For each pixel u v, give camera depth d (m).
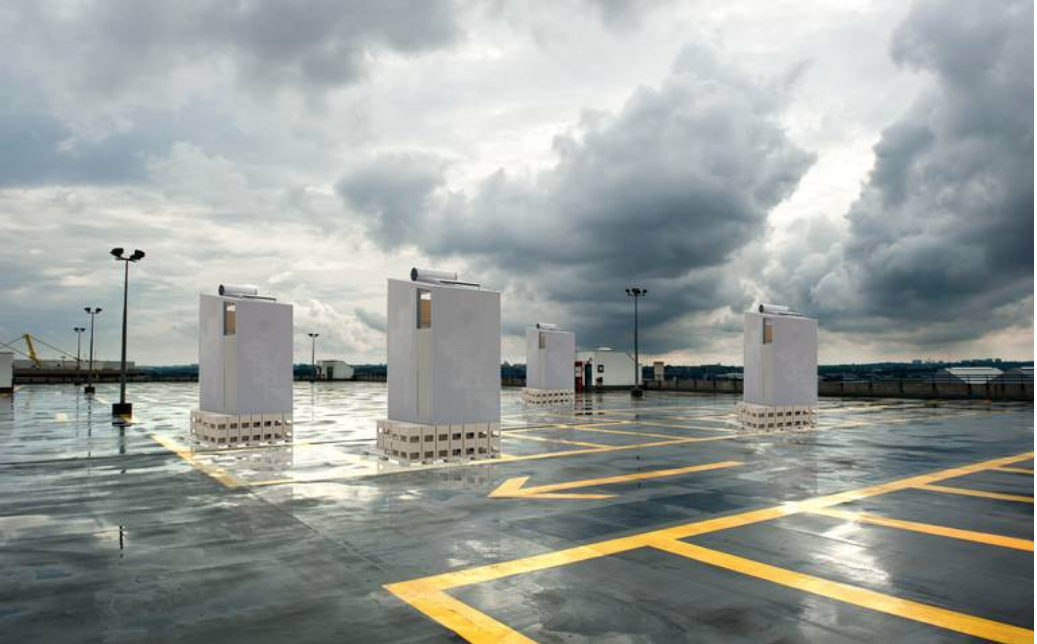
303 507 11.85
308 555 8.88
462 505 12.00
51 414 34.56
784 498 12.59
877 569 8.20
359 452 19.25
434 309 17.28
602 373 63.88
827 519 10.86
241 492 13.24
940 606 6.96
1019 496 12.76
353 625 6.52
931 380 49.62
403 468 16.30
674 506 11.89
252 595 7.36
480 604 7.07
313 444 21.22
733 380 59.28
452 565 8.42
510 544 9.38
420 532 10.07
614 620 6.62
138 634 6.33
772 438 22.91
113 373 124.94
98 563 8.55
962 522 10.62
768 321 26.94
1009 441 21.75
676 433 24.62
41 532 10.13
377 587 7.61
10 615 6.80
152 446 20.78
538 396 41.66
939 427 26.73
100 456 18.52
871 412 35.09
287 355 21.88
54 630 6.42
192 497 12.77
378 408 39.75
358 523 10.66
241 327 20.97
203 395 22.86
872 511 11.45
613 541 9.53
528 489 13.55
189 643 6.12
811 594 7.33
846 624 6.50
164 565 8.47
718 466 16.56
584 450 19.72
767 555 8.81
